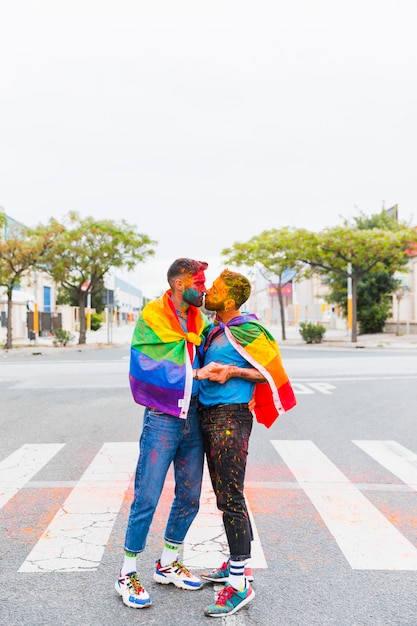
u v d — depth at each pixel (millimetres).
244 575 3092
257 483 5332
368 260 30016
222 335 3160
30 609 3031
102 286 34594
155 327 3059
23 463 6102
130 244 29984
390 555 3697
